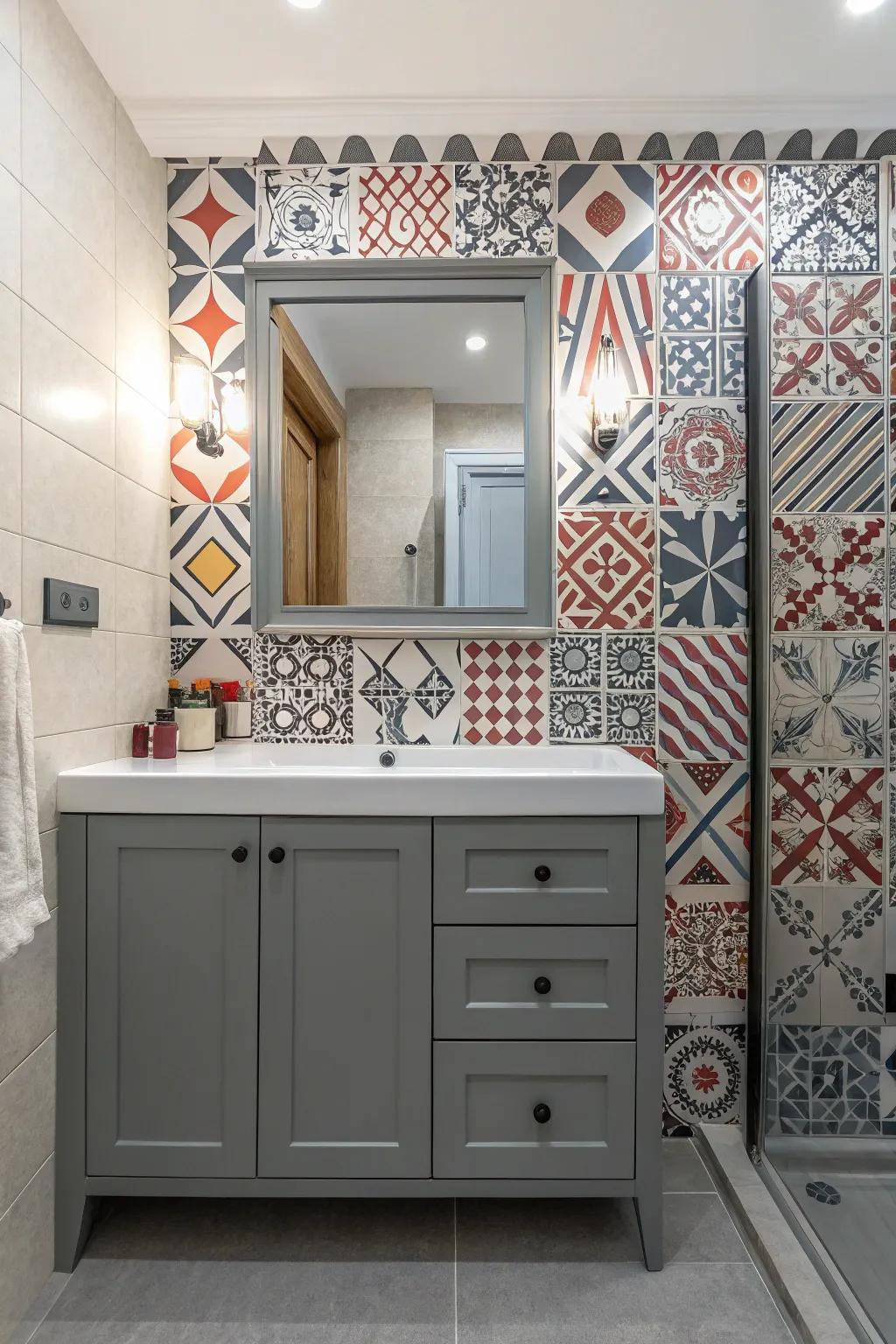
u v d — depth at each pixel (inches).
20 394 50.0
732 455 72.9
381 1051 54.2
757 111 69.5
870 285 56.8
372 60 64.0
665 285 72.8
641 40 62.4
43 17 53.4
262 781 54.0
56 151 54.9
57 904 54.4
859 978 54.6
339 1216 59.4
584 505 73.2
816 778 61.1
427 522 73.8
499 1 58.2
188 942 54.5
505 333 73.7
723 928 72.1
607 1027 54.1
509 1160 53.9
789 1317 50.1
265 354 73.9
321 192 73.5
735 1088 71.3
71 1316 50.1
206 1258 55.0
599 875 54.5
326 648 74.1
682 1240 57.2
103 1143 54.1
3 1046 48.1
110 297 62.9
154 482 71.2
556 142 72.1
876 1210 49.4
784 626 66.6
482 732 73.8
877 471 54.7
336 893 54.4
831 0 58.3
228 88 66.5
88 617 58.2
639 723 73.2
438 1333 49.0
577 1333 49.1
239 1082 54.1
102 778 54.3
